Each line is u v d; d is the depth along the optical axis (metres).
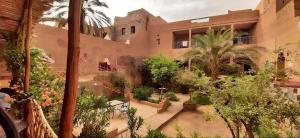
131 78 17.70
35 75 4.14
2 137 1.57
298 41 10.57
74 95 2.27
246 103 4.89
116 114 9.06
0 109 1.50
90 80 12.88
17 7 3.32
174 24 23.44
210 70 15.77
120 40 25.14
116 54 19.25
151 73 18.05
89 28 18.23
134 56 21.70
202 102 12.83
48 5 3.69
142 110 11.23
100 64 17.47
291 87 7.90
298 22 10.61
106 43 18.20
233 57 15.69
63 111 2.25
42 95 3.85
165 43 23.78
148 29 24.84
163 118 9.90
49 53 13.16
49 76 4.66
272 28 15.09
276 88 4.99
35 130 2.99
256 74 5.36
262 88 4.92
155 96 14.91
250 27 21.89
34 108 3.13
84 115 5.45
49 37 13.22
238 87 5.21
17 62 3.50
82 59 15.88
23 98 3.00
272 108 4.63
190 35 22.66
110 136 6.44
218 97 5.43
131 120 6.64
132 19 24.17
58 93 4.43
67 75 2.25
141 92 13.52
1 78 4.57
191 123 9.70
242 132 6.32
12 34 3.91
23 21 3.59
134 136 6.41
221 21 21.25
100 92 12.76
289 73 5.37
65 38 14.22
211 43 14.84
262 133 4.67
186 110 12.21
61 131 2.24
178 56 22.47
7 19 3.54
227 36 15.19
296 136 4.57
